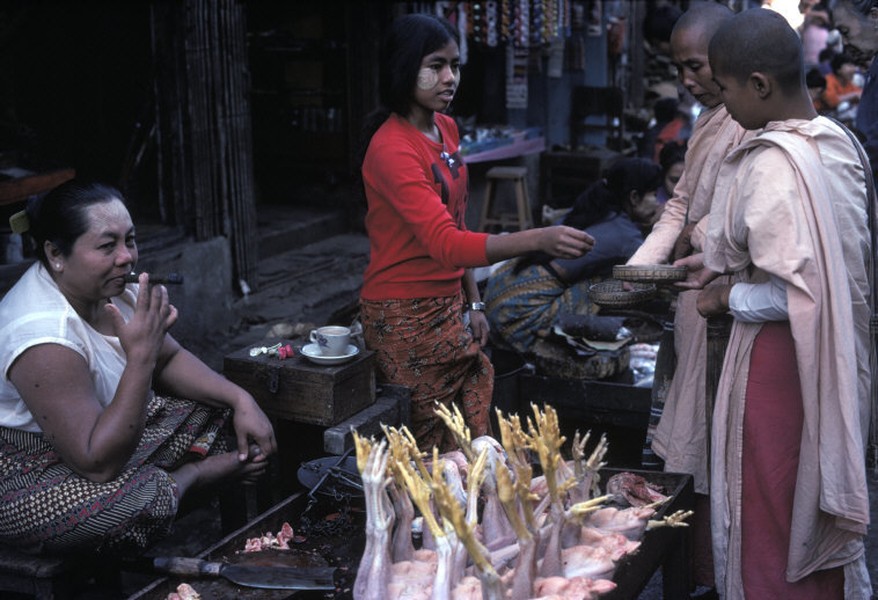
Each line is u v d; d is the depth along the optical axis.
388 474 2.30
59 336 2.56
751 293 2.57
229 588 2.31
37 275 2.69
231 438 3.90
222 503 3.20
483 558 1.97
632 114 10.97
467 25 8.01
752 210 2.46
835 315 2.45
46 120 7.78
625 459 4.27
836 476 2.49
